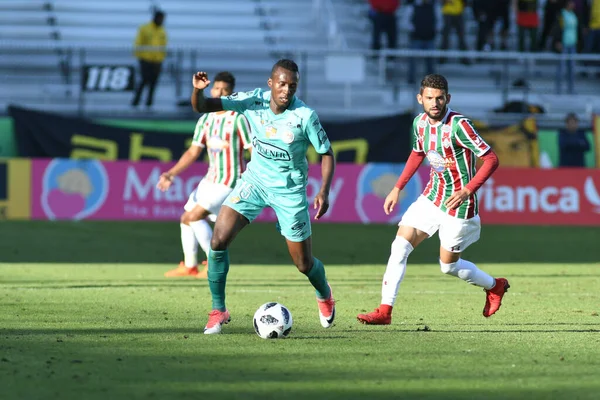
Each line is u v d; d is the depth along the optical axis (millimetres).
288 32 86188
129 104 73750
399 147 63625
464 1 80438
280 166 24016
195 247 39562
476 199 26438
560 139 65188
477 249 52531
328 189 23953
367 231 59375
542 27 86125
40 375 19141
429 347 23016
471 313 29734
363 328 26203
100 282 37188
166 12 88875
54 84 78312
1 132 63531
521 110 69875
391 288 26125
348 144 63594
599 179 63125
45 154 63656
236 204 24453
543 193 62969
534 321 28016
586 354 22281
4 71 81062
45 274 39844
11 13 87375
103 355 21438
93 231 57125
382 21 78062
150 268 42938
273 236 57469
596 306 31828
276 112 23719
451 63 80875
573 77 77438
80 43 85000
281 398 17500
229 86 36062
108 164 61938
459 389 18422
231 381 18844
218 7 89625
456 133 25578
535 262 47219
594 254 50688
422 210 26672
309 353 22000
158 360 20922
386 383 18875
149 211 62062
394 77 75188
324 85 80062
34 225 59125
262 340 23812
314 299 32562
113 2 89062
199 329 25547
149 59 69062
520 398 17750
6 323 26203
